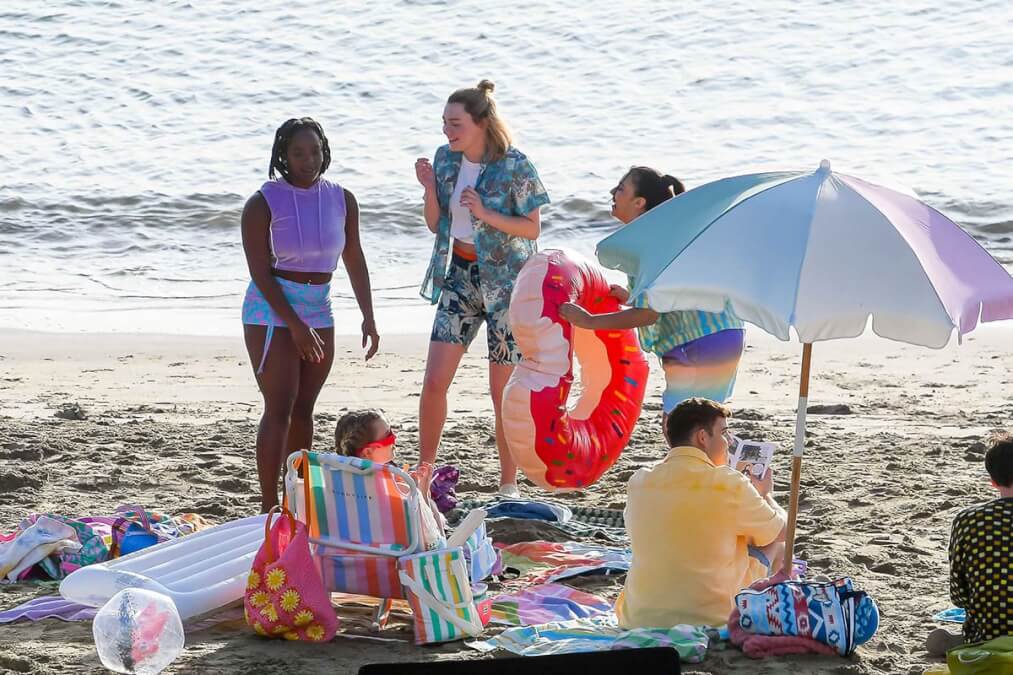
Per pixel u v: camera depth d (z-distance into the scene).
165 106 151.00
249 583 20.44
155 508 29.45
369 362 55.00
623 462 35.97
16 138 138.88
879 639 20.59
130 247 97.25
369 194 112.88
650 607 20.77
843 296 18.34
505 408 24.66
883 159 125.50
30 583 23.52
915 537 27.58
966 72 148.12
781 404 46.19
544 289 24.61
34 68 162.75
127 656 17.09
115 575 20.73
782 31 164.12
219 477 33.28
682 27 167.25
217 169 127.38
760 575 21.72
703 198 20.53
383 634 20.84
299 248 26.33
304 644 20.23
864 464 35.44
